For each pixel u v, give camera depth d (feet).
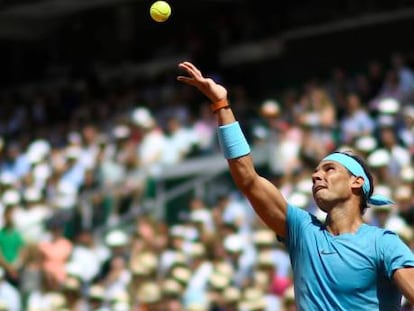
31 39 159.63
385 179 81.30
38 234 98.17
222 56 137.39
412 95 98.94
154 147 102.01
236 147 37.81
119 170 102.06
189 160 100.42
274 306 74.54
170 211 98.53
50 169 112.68
